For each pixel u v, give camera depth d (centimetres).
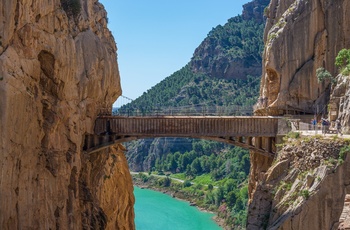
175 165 17288
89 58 4791
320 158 3669
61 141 4144
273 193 4031
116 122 4941
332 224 3488
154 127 4912
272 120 4850
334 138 3672
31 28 3597
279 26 5800
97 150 4922
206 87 19638
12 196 3238
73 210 4269
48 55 3934
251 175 5909
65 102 4216
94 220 4738
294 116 5244
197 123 4894
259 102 6262
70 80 4288
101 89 5125
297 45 5616
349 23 5269
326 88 5381
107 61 5275
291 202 3744
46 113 3931
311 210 3547
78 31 4744
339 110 4122
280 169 4131
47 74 3991
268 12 6544
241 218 9588
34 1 3672
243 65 19925
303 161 3884
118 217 5938
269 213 4028
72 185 4381
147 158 19038
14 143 3275
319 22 5531
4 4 3250
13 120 3247
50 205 3856
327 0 5469
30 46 3606
